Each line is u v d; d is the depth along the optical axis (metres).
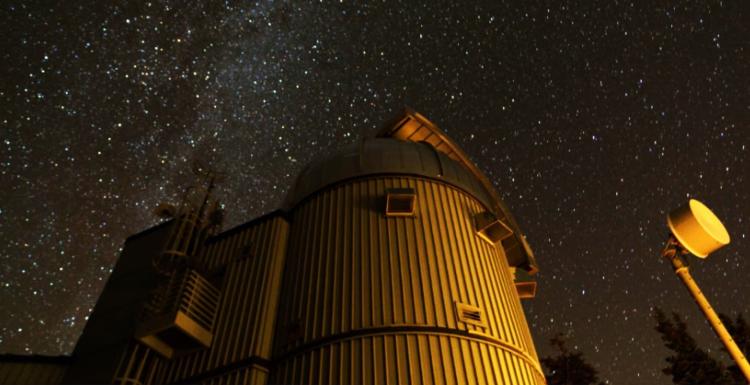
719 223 7.48
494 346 12.53
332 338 12.27
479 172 19.27
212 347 13.91
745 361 6.43
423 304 12.64
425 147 18.02
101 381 13.30
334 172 16.72
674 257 7.44
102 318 15.58
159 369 14.15
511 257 18.86
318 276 13.98
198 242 17.03
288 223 16.80
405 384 11.05
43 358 14.50
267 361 13.16
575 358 28.16
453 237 14.73
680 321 26.53
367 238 14.27
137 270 16.89
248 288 15.02
